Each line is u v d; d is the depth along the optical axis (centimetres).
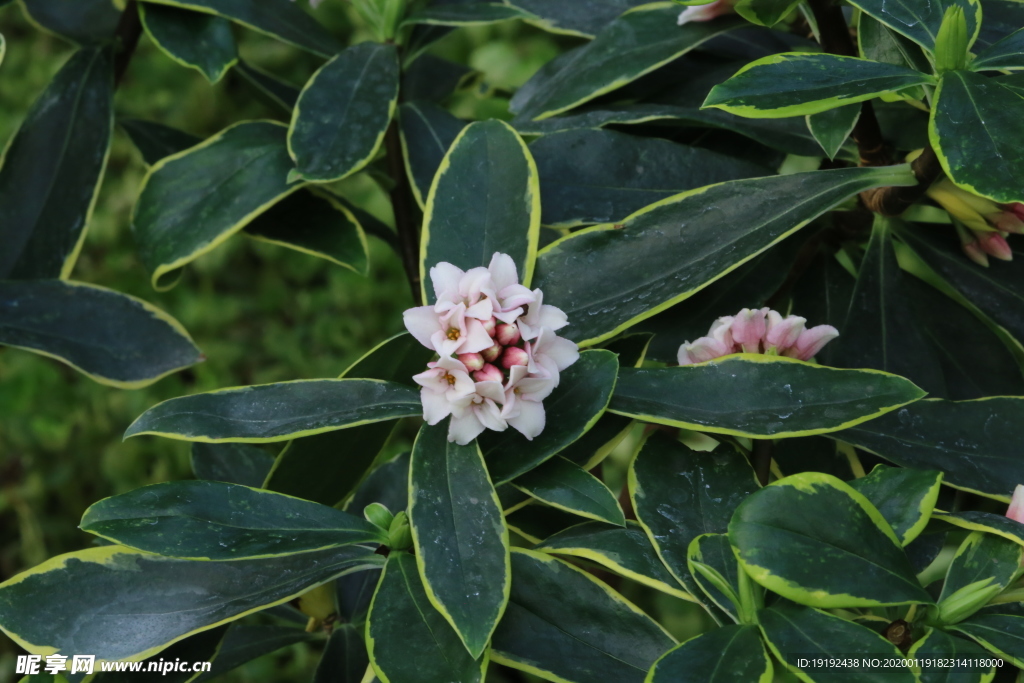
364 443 88
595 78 90
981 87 83
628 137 90
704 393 85
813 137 89
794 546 81
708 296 90
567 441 84
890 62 87
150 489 84
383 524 85
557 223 89
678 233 86
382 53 92
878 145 89
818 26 88
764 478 87
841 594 81
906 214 91
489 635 81
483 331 83
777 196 86
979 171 82
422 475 83
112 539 83
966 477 85
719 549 83
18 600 85
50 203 93
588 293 86
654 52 90
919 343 89
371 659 83
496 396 83
